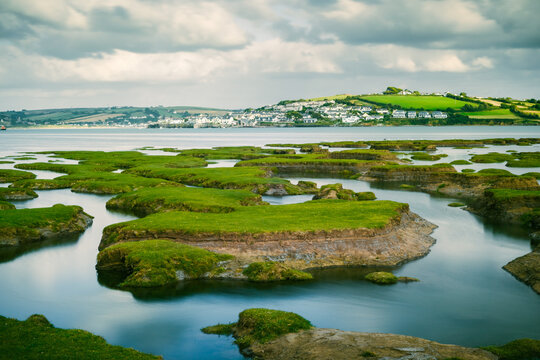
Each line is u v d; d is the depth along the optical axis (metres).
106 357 25.62
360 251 48.19
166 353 28.48
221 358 27.58
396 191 93.25
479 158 141.88
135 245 45.97
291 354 26.53
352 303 36.72
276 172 126.12
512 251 51.47
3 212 60.66
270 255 46.22
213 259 44.03
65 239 56.19
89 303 36.62
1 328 28.56
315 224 51.91
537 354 27.03
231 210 63.28
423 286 40.72
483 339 30.72
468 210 73.31
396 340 27.72
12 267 45.62
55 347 26.23
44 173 119.25
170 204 68.88
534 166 122.75
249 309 32.47
